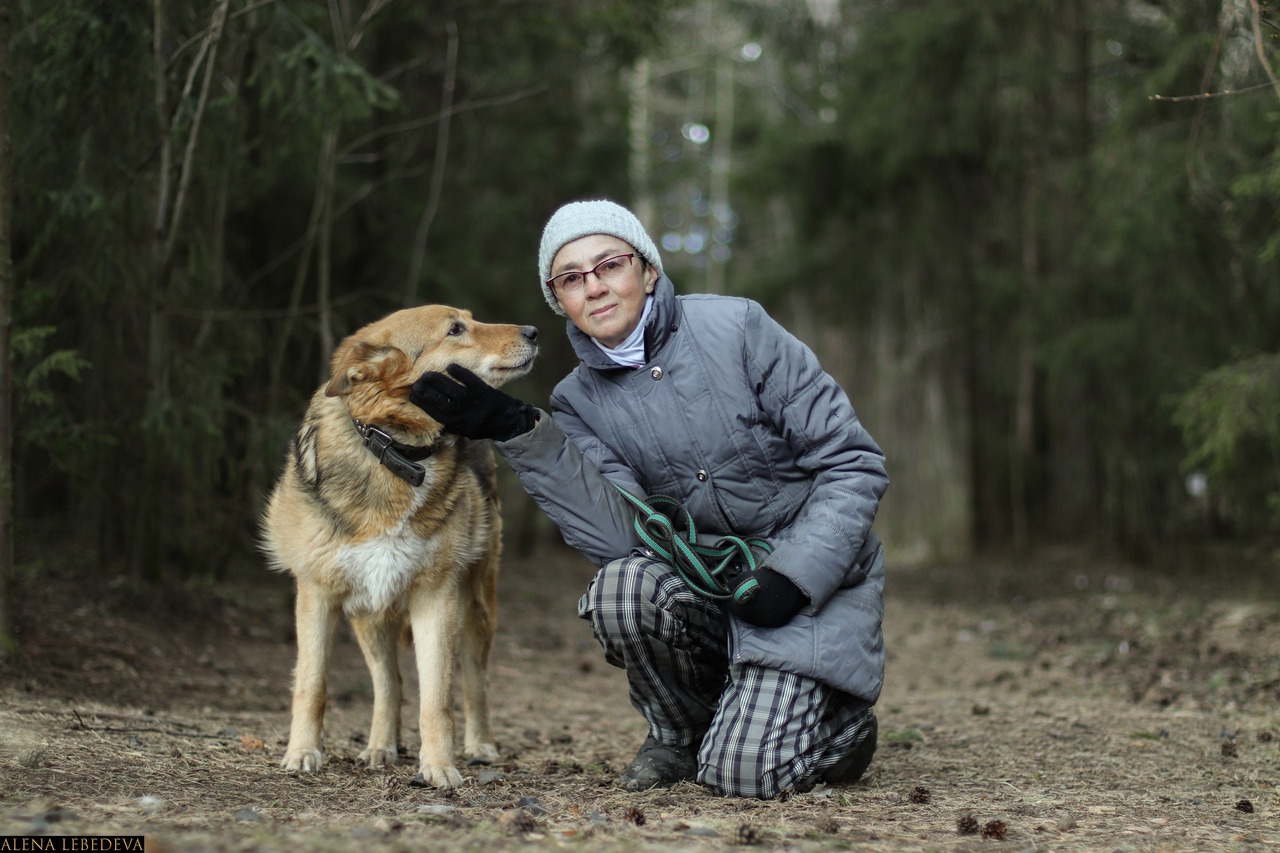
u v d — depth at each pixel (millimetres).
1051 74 10062
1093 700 4969
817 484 2945
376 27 7316
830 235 12656
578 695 5582
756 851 2156
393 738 3434
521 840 2195
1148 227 8188
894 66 11242
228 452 6918
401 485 3080
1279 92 3244
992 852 2244
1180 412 7227
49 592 5566
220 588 7238
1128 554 10133
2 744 2816
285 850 1988
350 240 8859
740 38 21938
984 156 11531
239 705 4473
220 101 5535
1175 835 2438
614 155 14180
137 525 6258
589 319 2951
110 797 2438
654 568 2879
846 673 2846
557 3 8922
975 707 4715
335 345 7336
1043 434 12477
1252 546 9797
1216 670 5398
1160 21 9047
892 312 13180
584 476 2947
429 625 3195
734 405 2918
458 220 10711
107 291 5711
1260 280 8273
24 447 5711
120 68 5398
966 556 12820
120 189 5680
